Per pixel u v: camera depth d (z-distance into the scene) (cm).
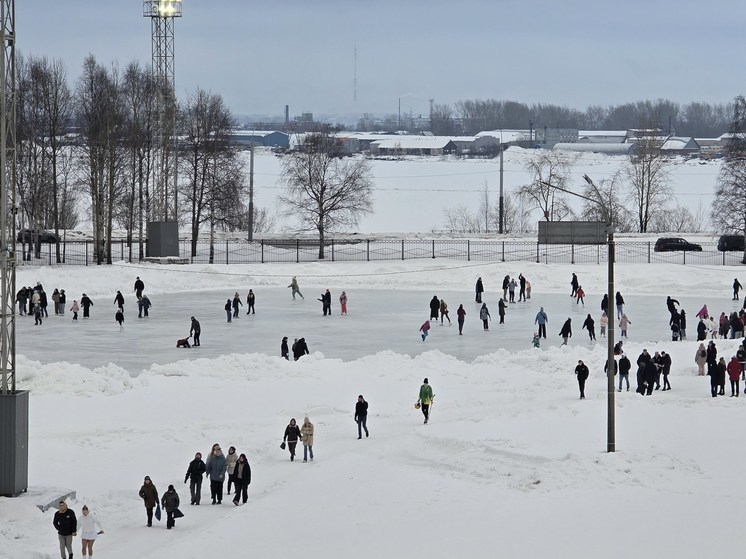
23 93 10788
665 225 15200
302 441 3825
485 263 10456
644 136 17988
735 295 8762
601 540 2642
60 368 5012
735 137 11625
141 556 2703
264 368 5419
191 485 3284
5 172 3362
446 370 5575
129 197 11512
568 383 5300
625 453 3541
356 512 3050
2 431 3219
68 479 3494
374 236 13625
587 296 9131
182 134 12794
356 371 5522
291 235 14025
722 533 2680
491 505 3070
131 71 11906
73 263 10619
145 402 4731
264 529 2889
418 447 3934
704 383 5222
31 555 2700
